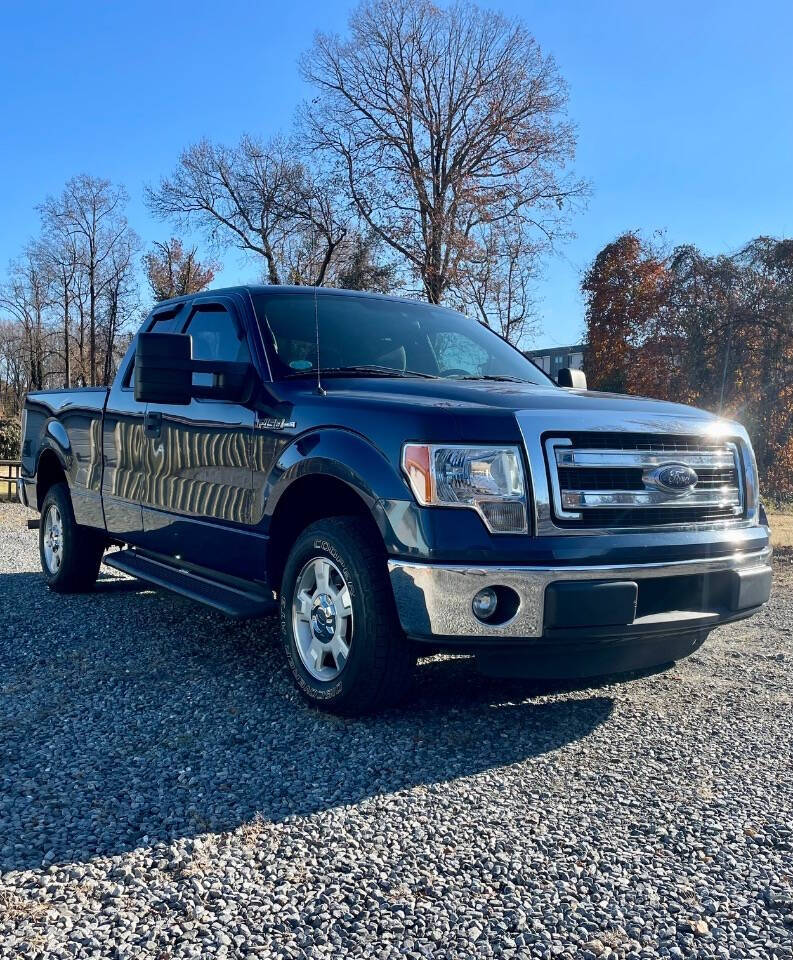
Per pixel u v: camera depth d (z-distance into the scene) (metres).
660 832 2.84
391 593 3.59
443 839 2.74
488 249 34.50
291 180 39.31
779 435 14.11
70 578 6.52
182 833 2.75
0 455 30.34
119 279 57.25
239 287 5.05
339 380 4.29
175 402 4.19
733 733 3.79
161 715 3.87
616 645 3.64
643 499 3.66
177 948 2.15
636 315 19.42
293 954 2.14
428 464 3.39
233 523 4.46
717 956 2.18
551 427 3.51
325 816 2.89
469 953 2.17
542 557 3.40
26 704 4.02
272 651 4.97
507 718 3.89
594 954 2.18
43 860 2.56
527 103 35.56
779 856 2.70
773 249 13.83
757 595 3.97
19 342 70.44
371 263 36.53
